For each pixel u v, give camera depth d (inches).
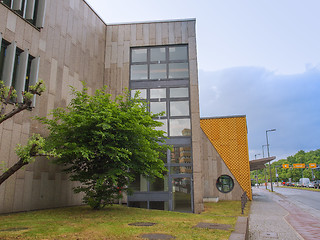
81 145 447.5
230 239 258.5
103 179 440.8
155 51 810.8
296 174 4424.2
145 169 497.0
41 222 351.3
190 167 733.3
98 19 780.6
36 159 504.7
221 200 1047.6
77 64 660.1
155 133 506.3
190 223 364.2
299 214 649.6
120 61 805.9
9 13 466.3
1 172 426.3
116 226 331.6
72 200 605.6
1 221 354.3
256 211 698.2
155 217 426.9
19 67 482.9
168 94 778.8
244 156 1089.4
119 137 448.1
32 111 501.4
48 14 563.2
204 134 1123.9
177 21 813.2
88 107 478.3
